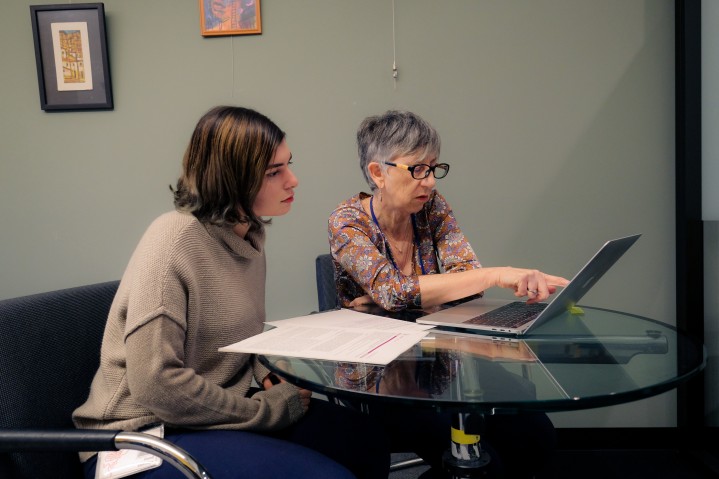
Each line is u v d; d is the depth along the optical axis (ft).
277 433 3.64
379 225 4.75
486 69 6.46
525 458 3.97
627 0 6.31
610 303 6.69
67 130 6.59
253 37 6.51
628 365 2.81
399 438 4.08
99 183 6.63
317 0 6.46
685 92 6.10
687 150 6.15
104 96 6.48
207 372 3.51
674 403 6.61
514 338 3.35
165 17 6.49
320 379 2.65
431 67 6.48
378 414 4.08
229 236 3.58
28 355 3.21
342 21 6.47
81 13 6.40
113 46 6.51
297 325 3.65
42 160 6.62
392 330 3.46
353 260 4.25
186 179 3.56
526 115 6.48
